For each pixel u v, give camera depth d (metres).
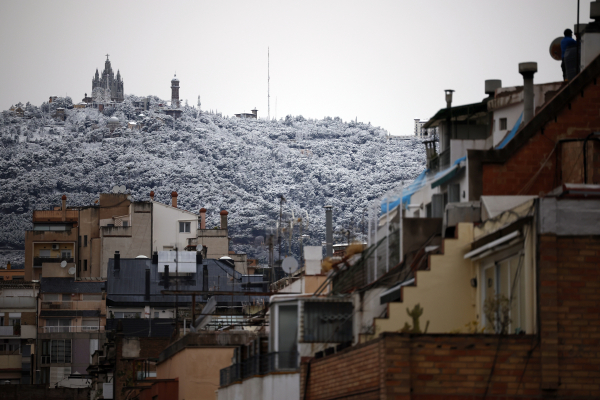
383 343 34.59
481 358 34.62
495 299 39.94
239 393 60.38
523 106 58.25
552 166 49.56
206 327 91.75
